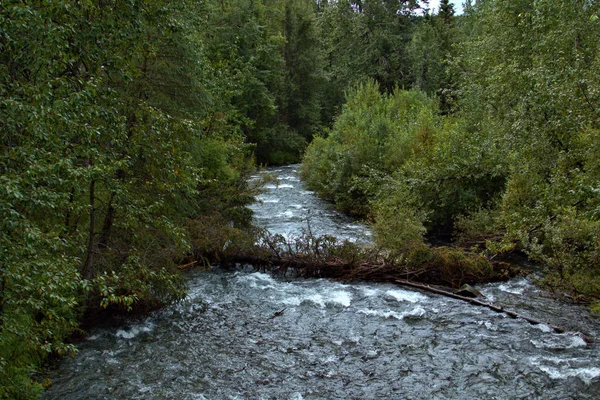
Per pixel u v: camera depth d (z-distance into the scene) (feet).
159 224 27.55
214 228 42.83
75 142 21.90
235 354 26.25
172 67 38.83
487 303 33.14
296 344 27.58
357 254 40.04
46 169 15.61
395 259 39.86
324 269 40.27
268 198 76.84
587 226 33.63
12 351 20.92
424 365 25.02
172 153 27.96
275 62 127.54
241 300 34.60
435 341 27.78
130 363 25.00
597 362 24.85
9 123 16.81
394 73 134.21
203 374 24.04
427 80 125.90
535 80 39.29
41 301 16.74
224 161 55.31
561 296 34.96
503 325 29.86
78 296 26.50
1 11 17.08
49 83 18.37
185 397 21.88
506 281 38.47
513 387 22.80
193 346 27.14
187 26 38.52
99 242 29.99
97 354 25.85
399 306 33.45
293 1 146.51
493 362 25.16
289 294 35.91
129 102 28.58
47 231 20.83
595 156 31.04
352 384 23.21
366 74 134.62
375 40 131.95
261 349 26.89
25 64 19.48
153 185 29.71
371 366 24.97
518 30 55.77
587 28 39.47
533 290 36.35
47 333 18.90
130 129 26.71
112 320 30.04
